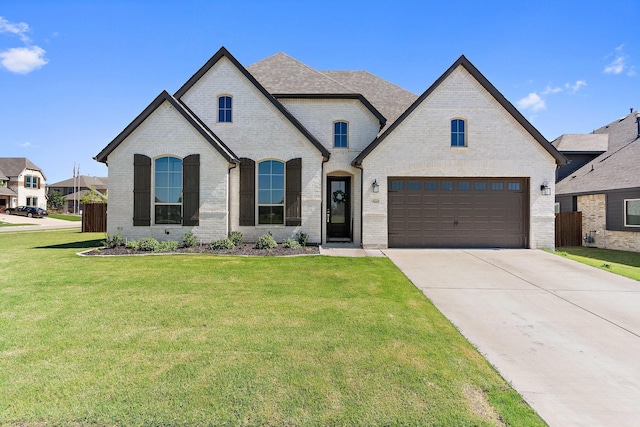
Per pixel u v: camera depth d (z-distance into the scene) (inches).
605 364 161.8
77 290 267.7
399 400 125.6
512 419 117.8
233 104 542.3
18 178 2023.9
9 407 117.6
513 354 170.9
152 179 513.0
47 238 698.2
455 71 517.3
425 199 520.4
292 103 580.1
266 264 379.6
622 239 592.1
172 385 132.3
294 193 531.5
